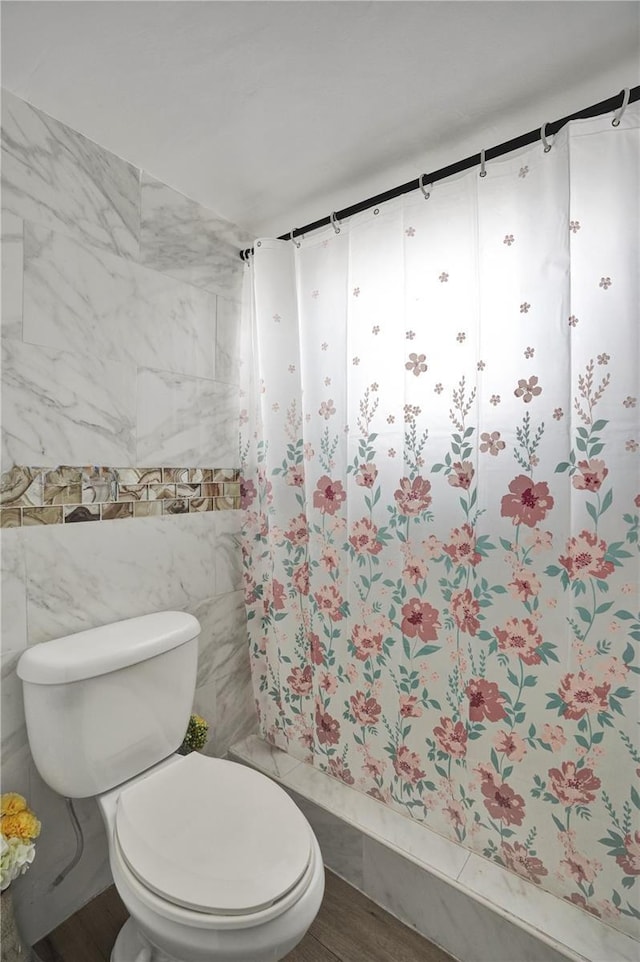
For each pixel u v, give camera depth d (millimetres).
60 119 1217
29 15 927
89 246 1297
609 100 1045
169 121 1222
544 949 1068
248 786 1170
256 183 1479
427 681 1350
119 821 1058
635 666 1054
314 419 1580
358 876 1391
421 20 940
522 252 1175
